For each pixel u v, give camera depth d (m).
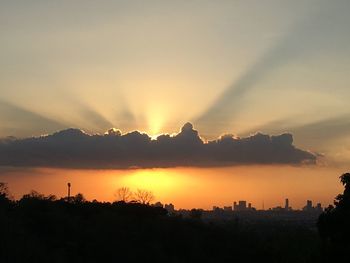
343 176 45.06
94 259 57.69
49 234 60.31
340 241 43.25
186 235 74.25
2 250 49.09
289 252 81.00
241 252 77.69
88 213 75.25
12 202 69.25
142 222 74.19
